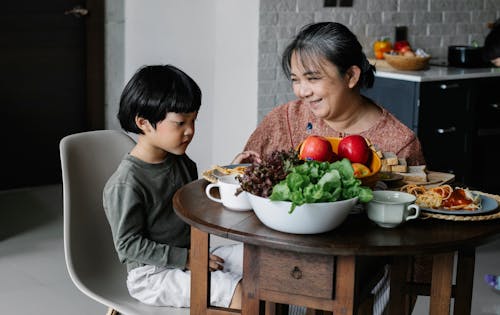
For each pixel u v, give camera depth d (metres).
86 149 2.30
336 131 2.50
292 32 4.30
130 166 2.21
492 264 3.80
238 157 2.38
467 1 4.98
